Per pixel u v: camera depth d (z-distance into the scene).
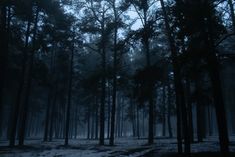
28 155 18.70
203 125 38.09
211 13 13.75
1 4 24.17
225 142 12.86
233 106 53.88
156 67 16.59
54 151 21.77
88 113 56.09
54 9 27.73
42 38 27.22
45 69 31.03
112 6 29.03
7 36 25.11
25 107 27.36
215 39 14.73
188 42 15.24
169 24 16.33
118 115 65.44
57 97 45.25
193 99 17.50
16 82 40.44
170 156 16.56
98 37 35.78
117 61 29.73
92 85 30.94
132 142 33.59
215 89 13.32
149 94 17.38
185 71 15.84
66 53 34.38
